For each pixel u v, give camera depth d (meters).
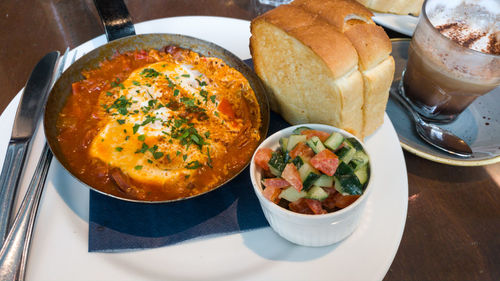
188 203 0.25
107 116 0.29
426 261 0.25
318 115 0.28
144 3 0.44
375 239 0.23
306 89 0.27
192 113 0.30
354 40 0.25
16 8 0.44
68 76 0.29
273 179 0.21
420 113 0.33
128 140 0.28
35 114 0.29
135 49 0.32
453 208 0.27
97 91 0.30
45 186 0.25
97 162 0.27
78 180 0.23
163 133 0.28
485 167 0.29
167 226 0.24
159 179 0.26
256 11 0.42
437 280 0.24
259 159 0.22
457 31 0.31
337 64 0.24
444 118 0.32
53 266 0.22
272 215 0.22
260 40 0.29
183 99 0.30
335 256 0.23
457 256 0.25
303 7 0.27
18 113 0.29
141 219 0.24
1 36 0.41
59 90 0.29
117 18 0.34
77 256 0.23
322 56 0.24
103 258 0.23
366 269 0.22
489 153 0.28
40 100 0.30
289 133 0.24
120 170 0.26
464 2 0.31
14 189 0.25
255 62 0.31
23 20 0.43
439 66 0.28
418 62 0.30
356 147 0.22
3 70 0.37
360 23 0.26
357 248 0.23
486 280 0.24
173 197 0.25
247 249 0.24
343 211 0.20
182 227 0.24
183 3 0.44
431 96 0.31
